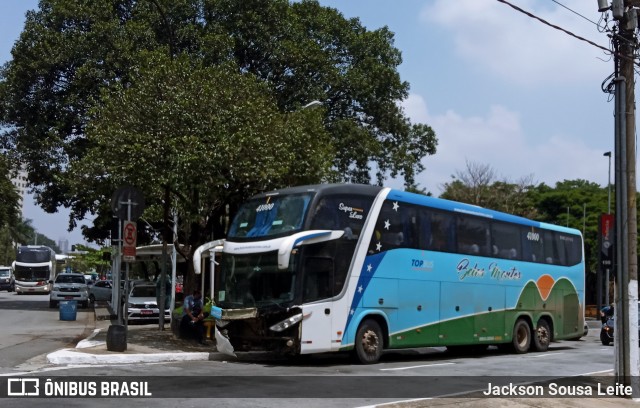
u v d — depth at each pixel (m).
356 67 37.16
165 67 18.52
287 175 20.11
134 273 57.62
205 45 31.91
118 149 17.97
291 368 14.79
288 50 33.66
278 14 34.41
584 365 17.16
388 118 38.31
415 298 17.38
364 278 16.20
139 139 17.70
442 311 18.08
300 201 15.70
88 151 25.14
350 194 16.39
